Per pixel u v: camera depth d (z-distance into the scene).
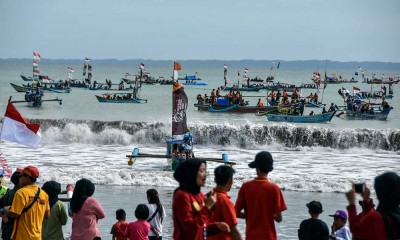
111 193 39.53
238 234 12.20
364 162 57.66
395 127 102.25
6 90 187.75
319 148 67.69
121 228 20.75
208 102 127.94
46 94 168.50
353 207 11.28
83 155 58.56
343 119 113.44
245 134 68.88
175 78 48.56
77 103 139.38
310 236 16.30
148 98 159.00
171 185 43.00
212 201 11.52
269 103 134.25
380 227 10.80
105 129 69.69
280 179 44.72
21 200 15.59
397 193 10.88
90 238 15.95
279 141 68.75
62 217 16.41
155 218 20.03
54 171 46.72
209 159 49.28
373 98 181.50
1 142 63.62
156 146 67.69
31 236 15.64
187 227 11.45
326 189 42.06
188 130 49.66
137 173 45.84
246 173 48.38
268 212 13.24
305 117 105.19
